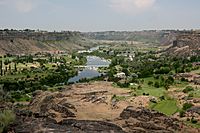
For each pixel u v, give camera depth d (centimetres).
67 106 14738
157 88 18400
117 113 13988
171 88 17975
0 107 12162
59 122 10400
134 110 12488
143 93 17050
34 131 8975
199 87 17300
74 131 9025
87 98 16800
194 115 12781
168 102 14762
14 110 11838
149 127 10862
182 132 10800
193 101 14475
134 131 10294
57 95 17412
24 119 10531
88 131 9119
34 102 16488
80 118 12888
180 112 13162
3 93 16112
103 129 9562
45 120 10469
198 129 11281
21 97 18738
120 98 16362
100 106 15400
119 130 9875
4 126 9412
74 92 18438
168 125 11288
